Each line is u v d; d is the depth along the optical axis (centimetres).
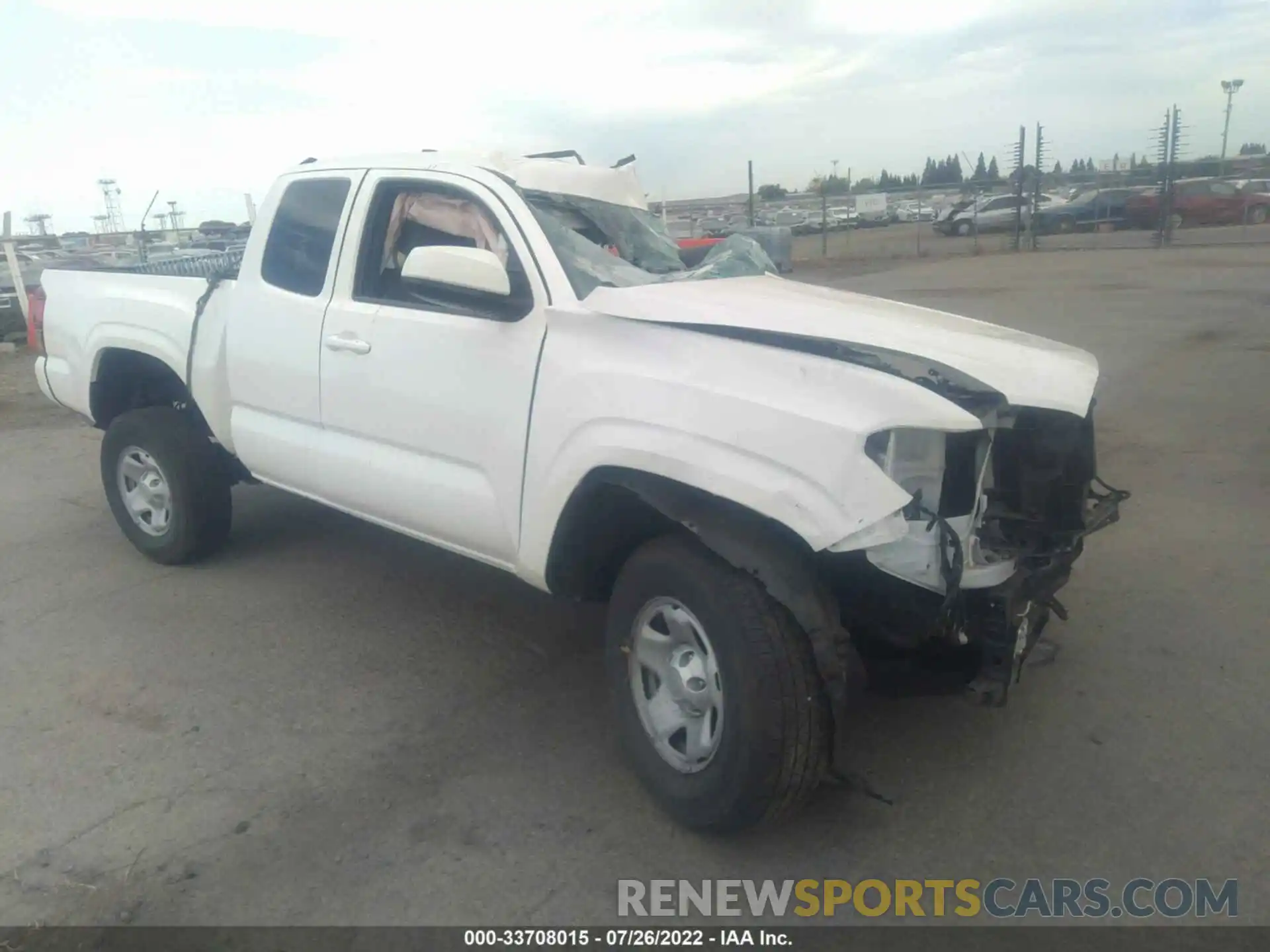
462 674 447
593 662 457
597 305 355
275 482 501
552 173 438
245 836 338
